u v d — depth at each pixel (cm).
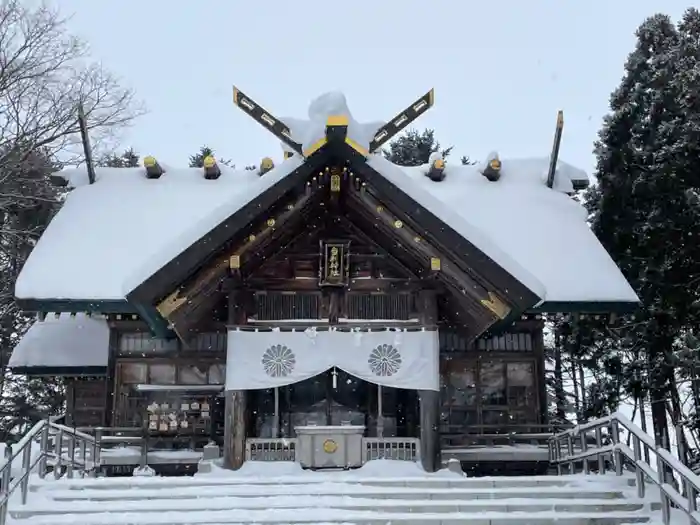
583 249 1941
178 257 1287
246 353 1467
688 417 2036
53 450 1719
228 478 1284
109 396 1877
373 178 1335
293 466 1392
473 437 1778
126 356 1908
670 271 2086
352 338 1481
